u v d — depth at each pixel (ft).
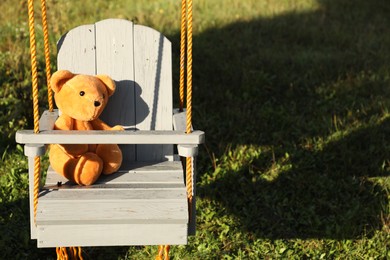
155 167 8.29
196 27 17.13
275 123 12.65
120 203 7.41
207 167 11.20
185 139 7.36
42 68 13.42
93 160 7.82
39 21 15.89
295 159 11.64
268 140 12.12
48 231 7.39
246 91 13.84
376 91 14.24
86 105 7.91
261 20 18.06
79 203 7.38
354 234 10.05
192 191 7.57
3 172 10.80
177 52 15.19
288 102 13.61
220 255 9.50
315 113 13.11
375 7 19.89
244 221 10.19
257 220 10.29
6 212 9.91
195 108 12.89
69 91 7.93
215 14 18.22
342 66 15.30
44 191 7.54
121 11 17.72
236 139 12.03
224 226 9.98
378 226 10.29
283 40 16.97
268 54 15.62
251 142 12.01
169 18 17.04
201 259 9.37
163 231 7.49
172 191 7.59
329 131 12.46
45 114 8.39
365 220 10.36
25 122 11.85
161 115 8.59
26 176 10.59
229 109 12.98
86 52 8.45
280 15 18.56
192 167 7.51
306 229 10.17
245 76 14.19
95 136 7.27
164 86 8.57
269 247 9.79
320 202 10.65
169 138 7.34
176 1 18.52
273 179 11.10
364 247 9.87
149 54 8.52
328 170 11.39
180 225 7.49
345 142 12.07
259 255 9.60
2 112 12.04
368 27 18.13
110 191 7.58
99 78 8.18
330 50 16.55
